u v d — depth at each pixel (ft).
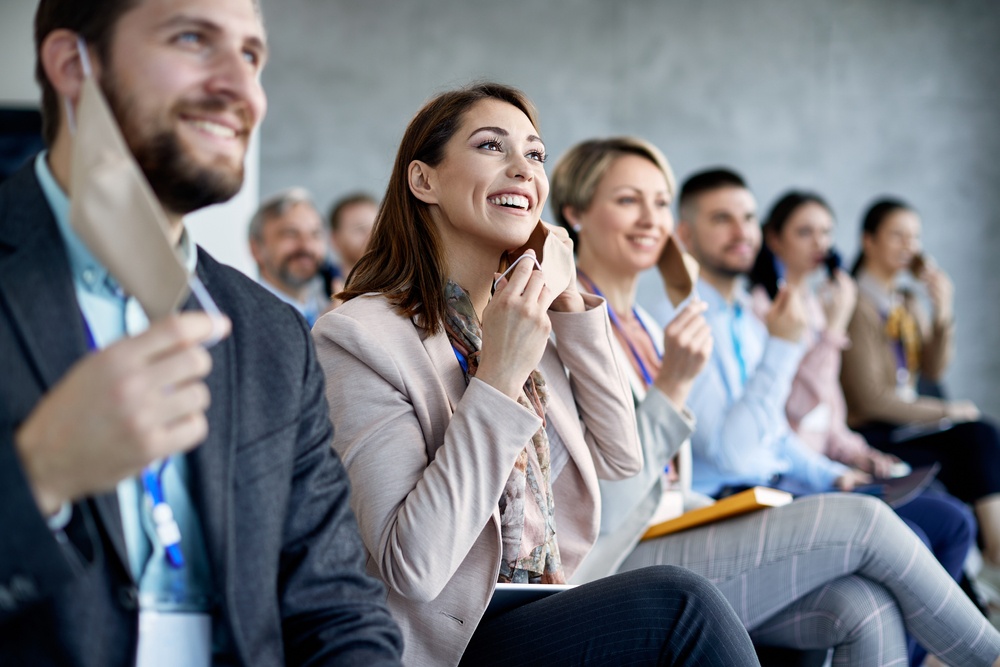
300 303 15.42
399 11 26.73
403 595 5.65
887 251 17.10
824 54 28.25
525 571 6.14
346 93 26.37
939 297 17.20
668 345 8.16
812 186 28.04
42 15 4.00
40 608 3.63
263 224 15.29
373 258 6.63
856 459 13.28
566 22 27.40
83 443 3.27
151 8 3.92
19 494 3.28
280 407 4.40
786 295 10.69
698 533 7.57
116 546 3.77
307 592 4.46
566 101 27.32
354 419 5.84
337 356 6.00
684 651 5.55
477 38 26.96
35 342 3.71
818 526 7.15
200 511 4.03
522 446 5.63
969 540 11.05
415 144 6.57
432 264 6.42
